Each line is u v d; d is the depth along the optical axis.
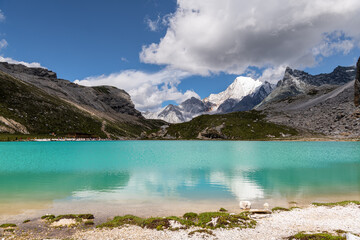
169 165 58.34
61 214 21.28
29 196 27.91
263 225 17.88
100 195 28.53
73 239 15.41
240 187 33.16
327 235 14.55
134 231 16.84
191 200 26.30
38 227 17.80
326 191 30.55
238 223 18.09
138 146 152.38
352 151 103.44
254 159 73.00
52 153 91.50
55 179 39.12
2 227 17.69
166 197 27.61
